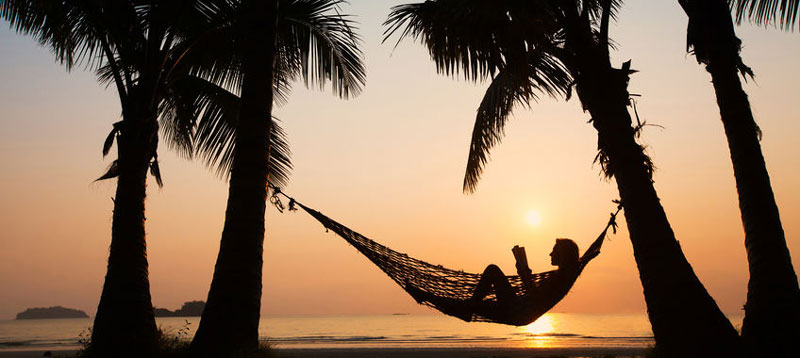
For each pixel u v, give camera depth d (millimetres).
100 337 9477
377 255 7535
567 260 6898
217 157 12695
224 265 8227
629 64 8188
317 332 55156
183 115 13000
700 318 7141
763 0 8578
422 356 14773
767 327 7164
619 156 7832
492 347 20125
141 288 9867
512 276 7023
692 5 8562
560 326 73938
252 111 8812
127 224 9961
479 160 11328
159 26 10664
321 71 12734
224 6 11164
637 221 7605
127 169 10148
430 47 9047
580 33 8281
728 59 8227
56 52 11312
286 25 12367
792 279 7363
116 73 10906
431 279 7363
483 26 8367
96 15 10562
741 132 7941
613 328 62531
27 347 24578
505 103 10578
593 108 8117
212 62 12359
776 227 7562
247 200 8445
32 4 10273
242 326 8016
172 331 10398
